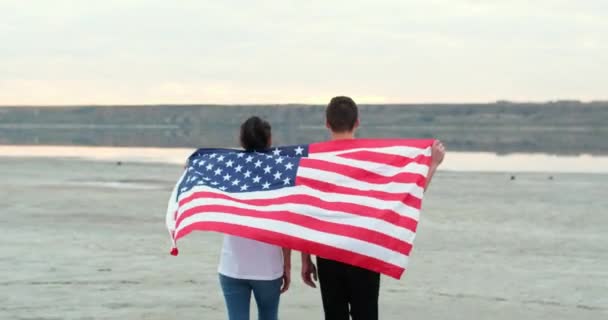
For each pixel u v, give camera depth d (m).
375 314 5.55
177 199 5.95
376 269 5.41
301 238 5.47
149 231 13.59
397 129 119.19
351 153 5.71
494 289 9.50
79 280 9.77
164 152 40.09
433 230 13.79
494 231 13.67
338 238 5.44
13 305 8.52
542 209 16.47
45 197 18.47
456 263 11.04
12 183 21.75
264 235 5.49
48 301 8.71
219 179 5.84
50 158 33.09
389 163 5.64
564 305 8.75
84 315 8.14
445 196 18.81
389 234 5.44
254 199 5.68
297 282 9.88
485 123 131.00
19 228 13.86
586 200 18.05
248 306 6.01
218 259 11.19
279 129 109.38
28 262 10.87
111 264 10.77
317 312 8.39
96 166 28.03
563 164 31.06
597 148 49.34
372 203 5.52
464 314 8.37
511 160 34.22
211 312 8.29
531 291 9.41
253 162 5.87
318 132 93.19
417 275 10.27
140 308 8.44
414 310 8.53
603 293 9.32
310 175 5.69
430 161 5.63
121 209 16.44
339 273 5.54
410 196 5.52
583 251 11.91
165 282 9.70
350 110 5.76
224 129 116.00
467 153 41.75
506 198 18.41
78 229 13.75
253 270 5.85
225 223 5.55
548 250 11.95
